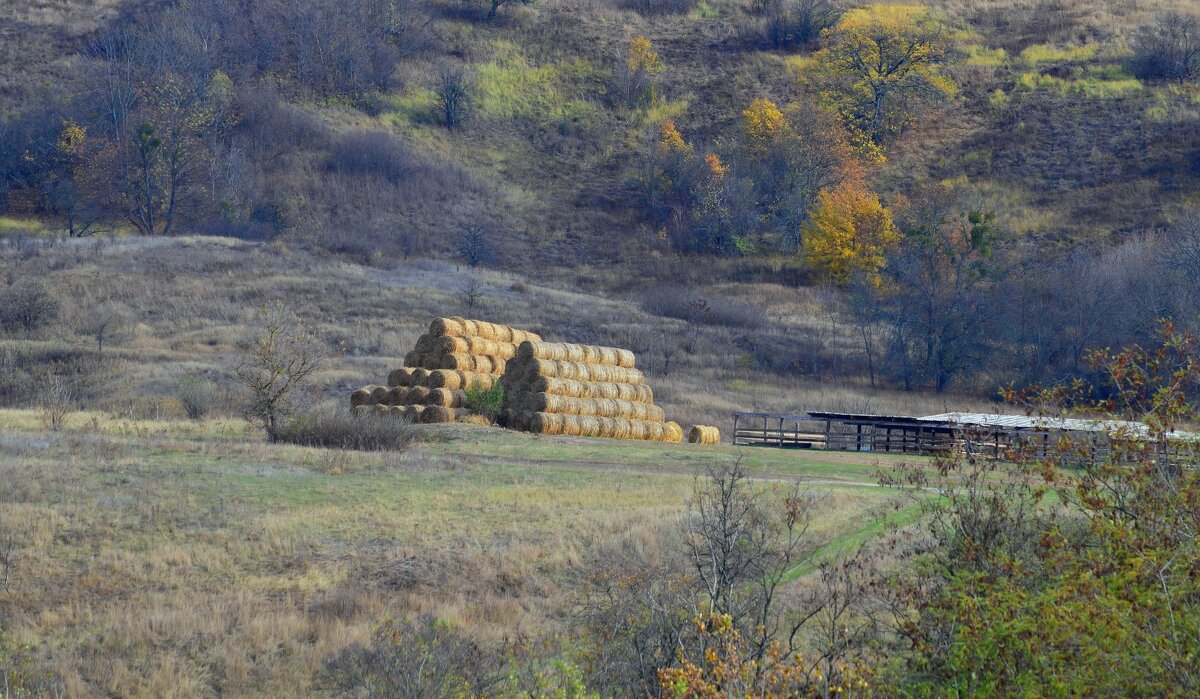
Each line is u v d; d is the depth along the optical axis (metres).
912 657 17.94
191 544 30.08
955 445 24.02
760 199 157.12
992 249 126.44
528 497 35.66
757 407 82.81
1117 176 149.62
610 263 144.75
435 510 33.88
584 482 38.66
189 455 40.72
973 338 101.19
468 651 21.19
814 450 53.53
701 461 45.34
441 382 55.06
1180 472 15.73
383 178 156.00
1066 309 100.19
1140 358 17.14
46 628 24.67
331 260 117.31
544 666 21.17
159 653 23.78
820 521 30.42
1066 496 17.23
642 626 19.72
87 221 139.62
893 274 115.31
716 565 21.44
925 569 19.69
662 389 85.25
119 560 28.66
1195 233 101.81
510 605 26.31
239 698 22.22
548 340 99.25
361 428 46.16
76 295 97.00
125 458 39.38
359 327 94.31
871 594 21.59
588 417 55.69
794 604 22.48
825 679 15.54
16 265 104.06
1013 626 15.04
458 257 140.88
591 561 28.88
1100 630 14.25
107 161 142.00
